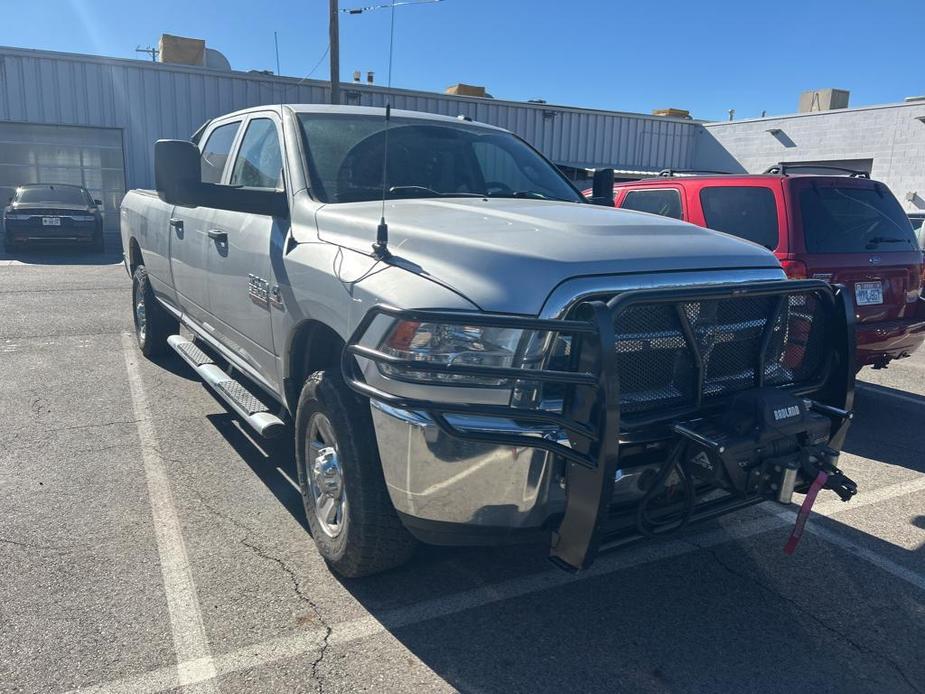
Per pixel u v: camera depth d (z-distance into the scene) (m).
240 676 2.64
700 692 2.66
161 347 6.84
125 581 3.20
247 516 3.84
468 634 2.95
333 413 3.03
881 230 5.96
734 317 3.02
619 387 2.68
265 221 3.91
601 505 2.46
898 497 4.43
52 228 16.09
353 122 4.22
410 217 3.23
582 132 27.44
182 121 22.02
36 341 7.68
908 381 7.41
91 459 4.54
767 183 5.83
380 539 3.01
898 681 2.75
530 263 2.63
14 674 2.60
